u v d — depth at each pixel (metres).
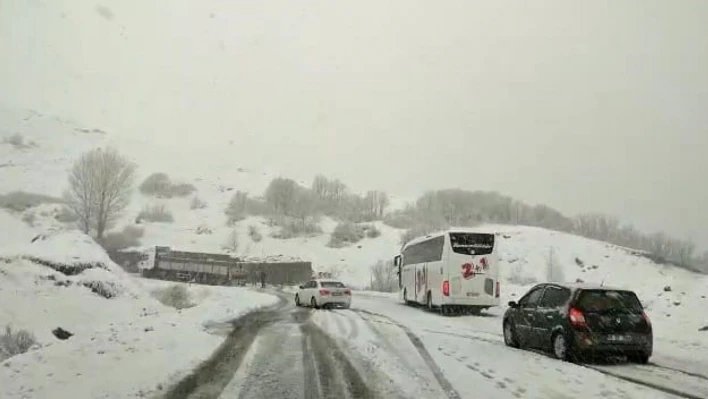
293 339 14.05
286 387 8.47
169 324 15.45
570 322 11.21
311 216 94.38
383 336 14.96
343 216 100.12
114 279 24.95
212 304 24.69
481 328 18.20
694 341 14.64
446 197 97.81
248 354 11.45
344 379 9.10
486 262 23.81
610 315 11.25
